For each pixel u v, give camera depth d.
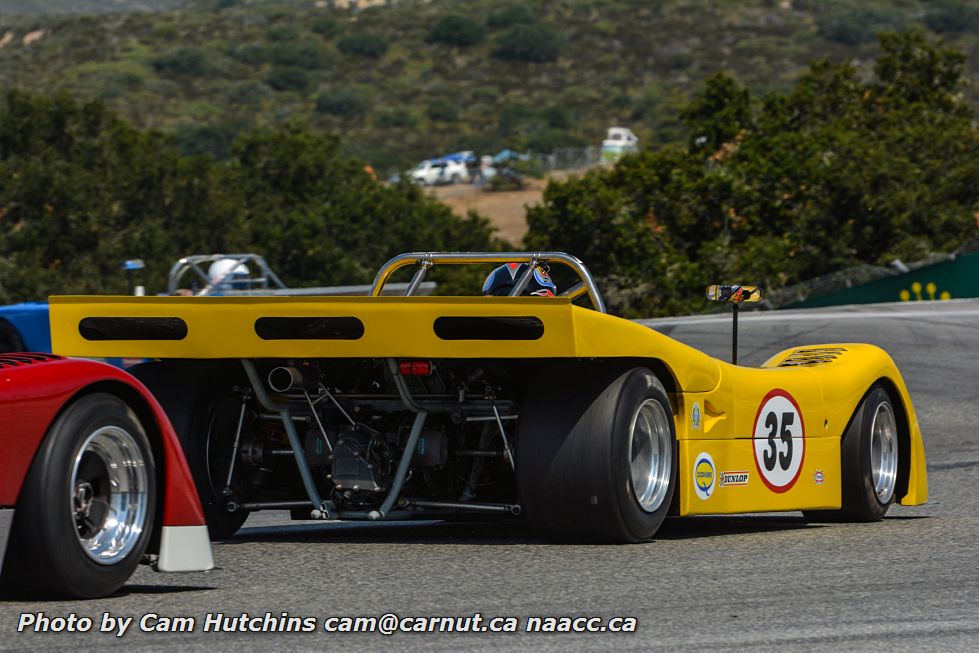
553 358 16.70
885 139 144.25
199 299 16.09
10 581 12.60
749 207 122.31
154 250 122.44
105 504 13.23
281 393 17.28
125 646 10.97
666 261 114.81
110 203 123.25
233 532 18.03
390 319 15.52
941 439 35.09
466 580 13.92
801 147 125.69
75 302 16.64
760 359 53.00
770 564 15.07
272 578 14.12
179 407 17.47
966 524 19.77
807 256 120.19
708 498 17.62
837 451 20.06
